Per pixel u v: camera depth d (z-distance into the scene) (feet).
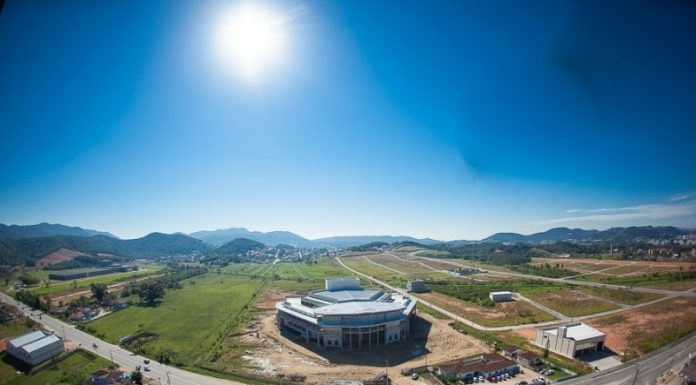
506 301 638.12
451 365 341.41
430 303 642.22
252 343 432.66
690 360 346.95
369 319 426.51
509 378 324.80
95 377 321.11
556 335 388.78
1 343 413.80
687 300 576.20
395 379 327.67
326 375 337.93
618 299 610.24
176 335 466.70
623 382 313.12
